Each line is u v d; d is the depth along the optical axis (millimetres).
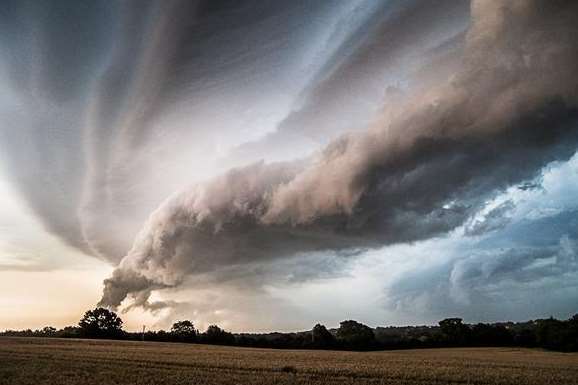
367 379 35125
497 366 49125
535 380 35812
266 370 39469
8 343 79062
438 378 36344
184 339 137875
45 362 42250
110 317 154875
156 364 42438
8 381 29609
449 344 122562
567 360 64000
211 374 35344
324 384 31484
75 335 152875
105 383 29203
